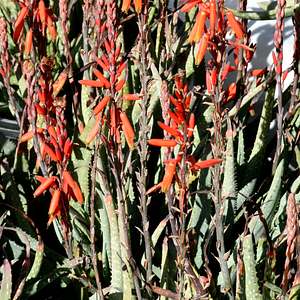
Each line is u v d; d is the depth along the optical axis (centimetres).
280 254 121
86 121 133
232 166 121
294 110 129
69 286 121
